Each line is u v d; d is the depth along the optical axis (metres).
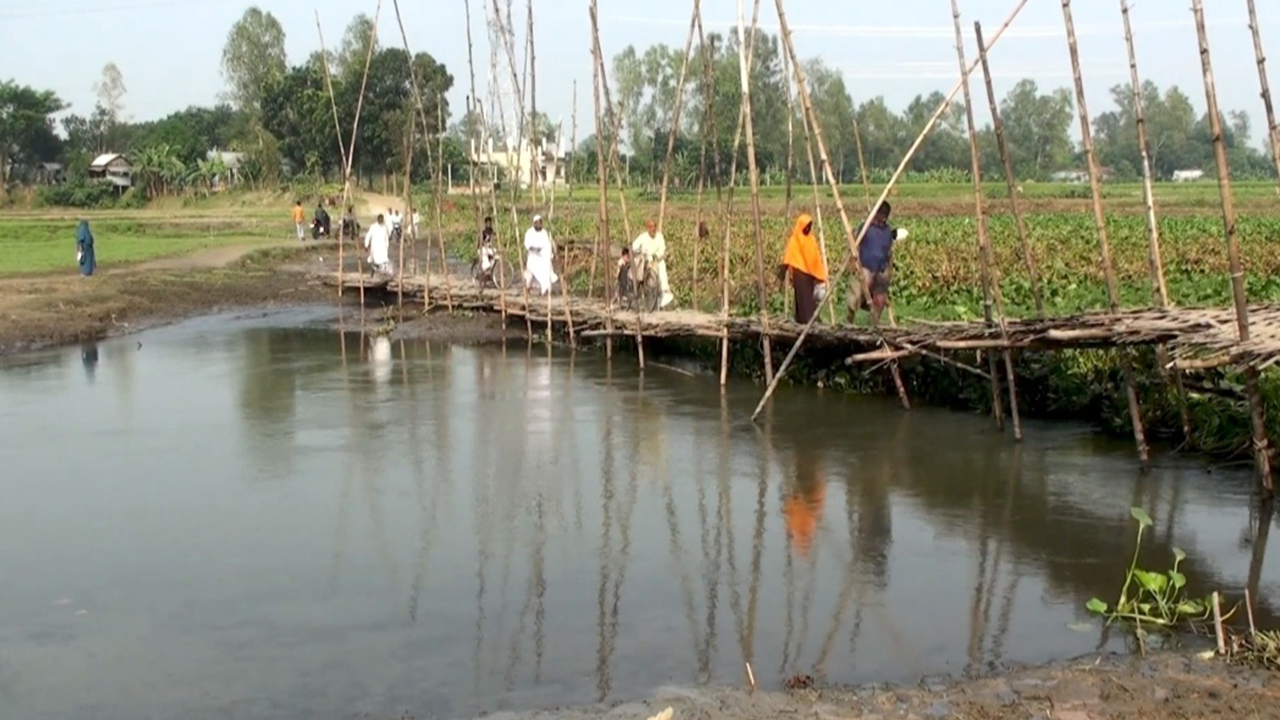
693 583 7.07
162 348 17.86
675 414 12.03
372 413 12.36
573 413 12.20
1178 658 5.73
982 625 6.33
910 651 6.01
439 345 17.94
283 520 8.46
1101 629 6.23
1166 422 10.34
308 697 5.59
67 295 22.02
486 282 22.03
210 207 69.75
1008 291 17.72
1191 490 8.72
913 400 12.43
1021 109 88.06
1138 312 9.62
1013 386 10.42
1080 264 21.83
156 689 5.70
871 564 7.36
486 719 5.29
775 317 14.07
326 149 65.81
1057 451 10.00
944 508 8.48
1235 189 63.81
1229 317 8.70
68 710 5.49
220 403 13.05
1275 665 5.56
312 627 6.44
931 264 21.42
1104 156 98.50
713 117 16.14
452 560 7.54
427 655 6.05
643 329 15.23
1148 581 6.32
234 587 7.08
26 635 6.39
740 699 5.41
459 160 60.00
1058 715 5.12
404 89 64.06
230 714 5.43
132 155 78.81
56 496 9.17
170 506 8.85
